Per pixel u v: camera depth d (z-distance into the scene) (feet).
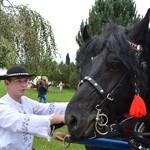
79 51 11.16
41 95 76.13
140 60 10.36
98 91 10.11
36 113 13.91
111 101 10.21
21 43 37.93
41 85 76.18
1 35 36.58
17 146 12.91
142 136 10.93
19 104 13.38
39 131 11.85
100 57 10.31
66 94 111.65
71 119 9.96
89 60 10.73
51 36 39.29
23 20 38.01
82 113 9.98
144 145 11.00
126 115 10.61
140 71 10.25
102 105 10.12
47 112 13.83
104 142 11.55
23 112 13.41
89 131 10.14
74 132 9.98
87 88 10.16
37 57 38.40
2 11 37.60
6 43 35.58
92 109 10.11
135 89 10.19
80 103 10.05
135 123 10.99
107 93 10.13
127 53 10.10
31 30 37.96
